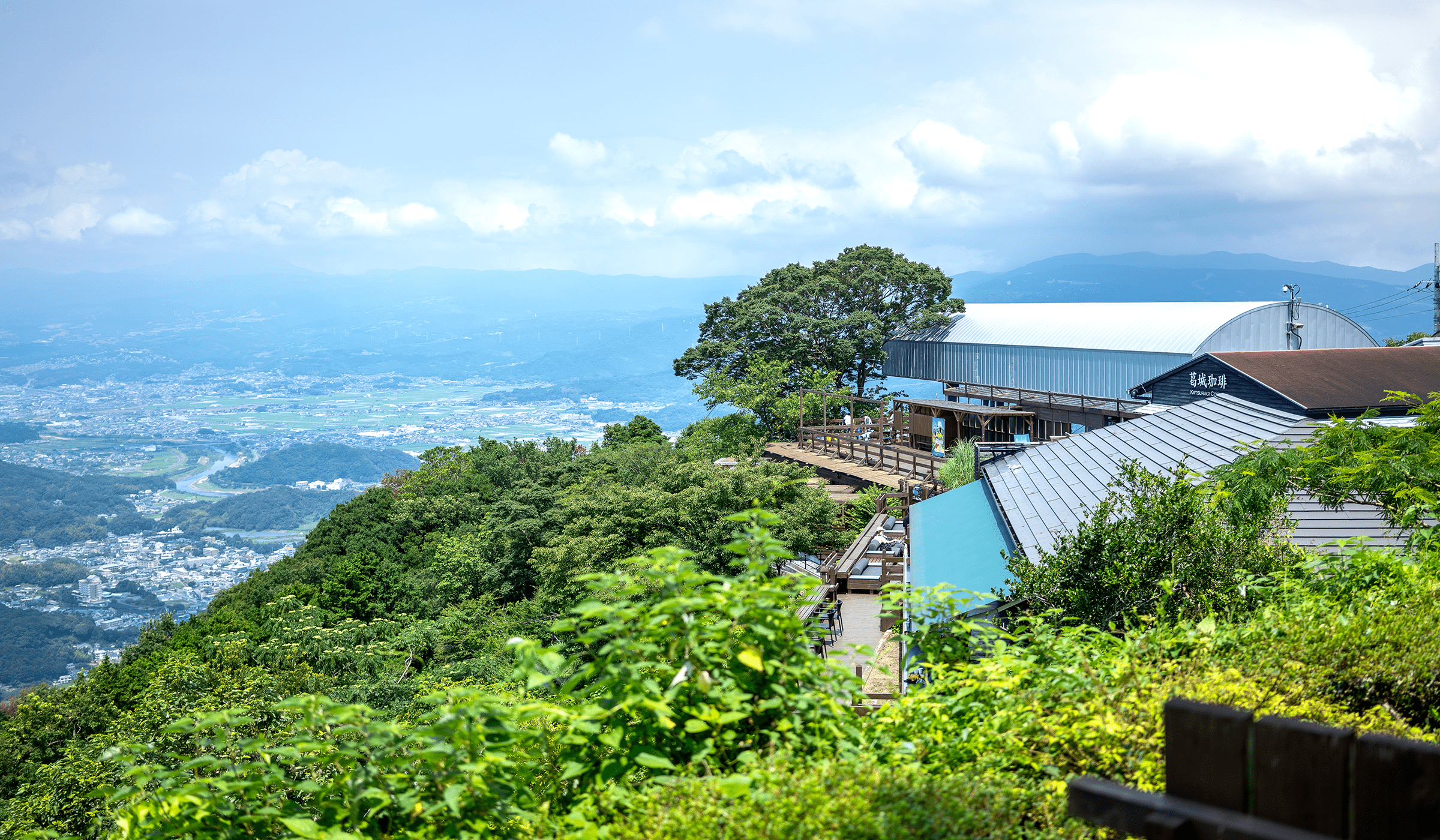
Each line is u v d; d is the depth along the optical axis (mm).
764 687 4258
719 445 53938
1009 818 3369
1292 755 2367
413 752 3627
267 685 24859
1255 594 7398
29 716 27234
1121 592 8148
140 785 3729
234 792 3807
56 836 4246
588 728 3727
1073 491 16172
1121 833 3219
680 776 3629
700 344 67375
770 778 3416
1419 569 6738
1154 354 42812
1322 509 12969
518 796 3836
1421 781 2232
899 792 3330
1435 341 34312
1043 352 50625
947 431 44406
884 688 12398
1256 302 42969
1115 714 4184
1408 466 9875
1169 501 8375
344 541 46031
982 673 5074
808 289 65375
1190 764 2521
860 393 66312
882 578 21000
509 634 28469
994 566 13680
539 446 57875
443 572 36219
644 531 26406
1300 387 22141
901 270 64062
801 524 26031
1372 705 4793
